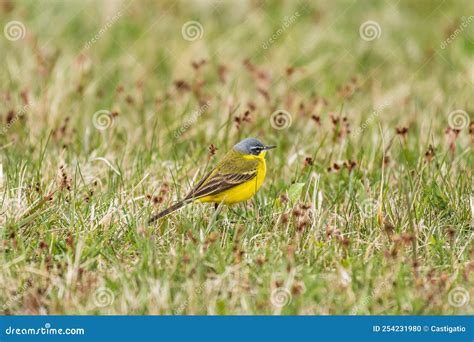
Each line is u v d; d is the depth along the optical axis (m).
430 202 12.62
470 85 18.28
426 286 10.30
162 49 20.03
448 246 11.58
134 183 13.29
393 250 10.86
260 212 12.66
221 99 17.03
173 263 10.61
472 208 12.20
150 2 22.02
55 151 14.83
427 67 19.52
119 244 11.48
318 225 11.84
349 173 13.28
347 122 15.93
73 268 10.36
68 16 21.59
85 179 13.51
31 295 10.14
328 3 22.53
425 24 21.52
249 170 12.85
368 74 19.23
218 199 12.71
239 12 21.98
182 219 11.98
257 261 10.55
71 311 9.97
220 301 9.96
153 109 17.22
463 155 14.55
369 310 10.01
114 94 17.39
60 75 17.48
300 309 9.95
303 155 14.80
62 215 12.04
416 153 14.80
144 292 9.99
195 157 14.68
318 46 20.47
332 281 10.46
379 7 22.31
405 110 17.03
